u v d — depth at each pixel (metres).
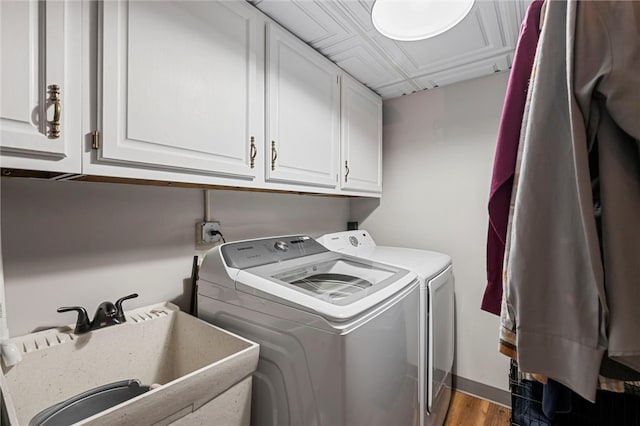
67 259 1.02
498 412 1.85
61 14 0.73
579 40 0.45
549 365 0.50
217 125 1.10
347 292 1.14
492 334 1.95
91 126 0.79
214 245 1.48
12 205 0.91
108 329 1.03
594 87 0.44
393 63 1.77
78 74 0.76
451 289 1.82
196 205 1.41
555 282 0.49
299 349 0.92
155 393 0.70
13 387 0.83
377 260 1.62
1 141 0.65
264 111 1.29
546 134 0.50
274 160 1.33
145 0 0.89
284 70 1.39
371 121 2.14
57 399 0.91
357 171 1.97
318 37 1.50
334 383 0.85
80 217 1.05
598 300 0.45
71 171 0.75
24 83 0.68
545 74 0.51
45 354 0.89
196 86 1.03
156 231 1.27
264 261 1.26
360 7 1.28
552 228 0.50
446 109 2.11
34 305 0.95
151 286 1.25
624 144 0.45
